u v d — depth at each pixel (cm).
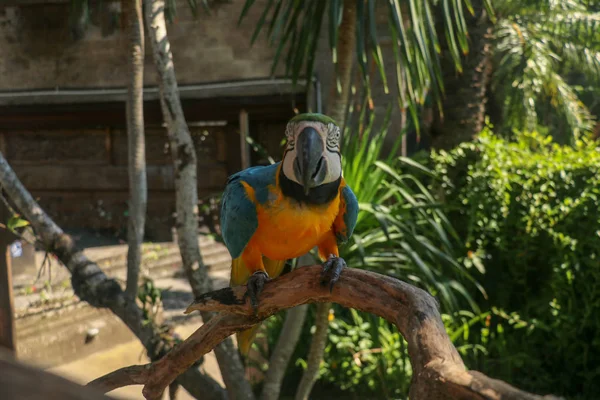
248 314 239
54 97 1090
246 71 998
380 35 871
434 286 537
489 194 688
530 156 714
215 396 516
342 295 210
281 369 549
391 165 634
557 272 656
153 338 509
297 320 539
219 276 1126
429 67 459
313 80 942
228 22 995
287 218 240
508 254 689
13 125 1177
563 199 669
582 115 1072
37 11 1083
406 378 650
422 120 848
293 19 470
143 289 561
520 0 894
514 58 947
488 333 687
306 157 224
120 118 1104
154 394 267
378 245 585
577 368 668
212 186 1138
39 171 1252
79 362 790
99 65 1078
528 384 670
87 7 823
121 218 1222
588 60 993
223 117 1025
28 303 795
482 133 753
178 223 520
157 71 507
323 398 678
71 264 514
